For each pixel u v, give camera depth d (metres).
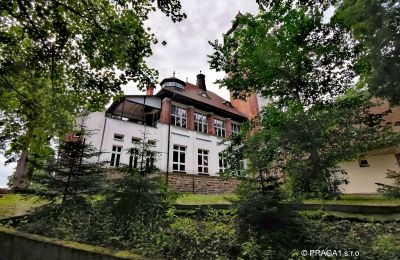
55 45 6.59
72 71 7.70
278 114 9.23
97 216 6.04
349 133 8.31
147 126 16.66
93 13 6.65
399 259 3.60
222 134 22.17
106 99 8.57
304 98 10.91
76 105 8.77
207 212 6.39
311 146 7.79
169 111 18.41
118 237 4.80
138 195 5.97
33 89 8.04
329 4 7.66
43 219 5.95
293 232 4.20
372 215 5.92
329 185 7.70
